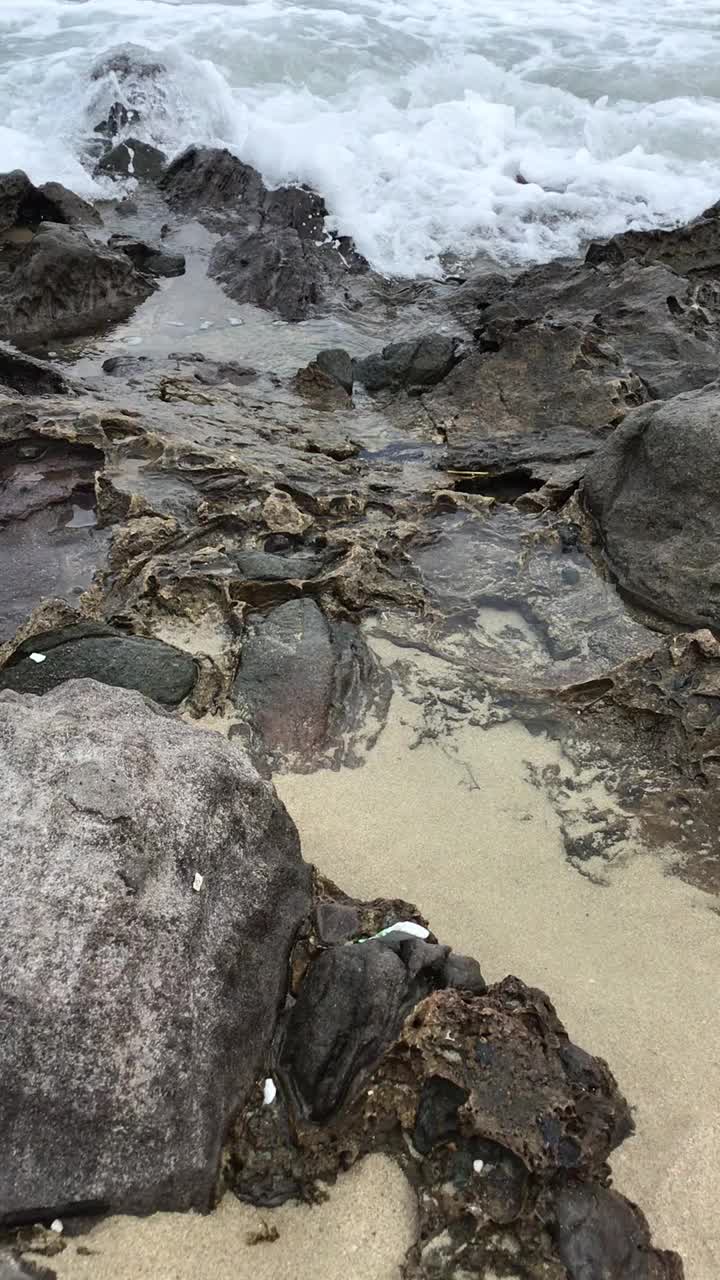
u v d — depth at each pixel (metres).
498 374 3.52
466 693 2.26
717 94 6.67
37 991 1.30
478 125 5.87
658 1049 1.59
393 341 4.20
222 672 2.24
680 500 2.57
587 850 1.92
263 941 1.53
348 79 6.63
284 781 2.05
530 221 5.30
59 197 5.10
